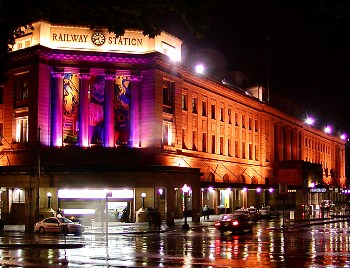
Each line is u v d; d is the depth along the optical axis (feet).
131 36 193.77
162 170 174.81
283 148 341.62
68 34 189.16
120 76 192.54
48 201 170.71
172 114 206.80
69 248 96.68
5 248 96.78
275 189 271.28
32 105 183.62
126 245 102.42
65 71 187.11
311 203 335.06
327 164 446.19
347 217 224.53
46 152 181.57
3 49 54.70
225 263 70.85
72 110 187.62
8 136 191.52
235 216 139.64
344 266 67.56
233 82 302.45
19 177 168.35
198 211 190.90
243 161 277.23
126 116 192.44
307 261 73.26
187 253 85.30
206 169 234.79
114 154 187.42
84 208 173.88
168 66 202.49
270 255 81.46
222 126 258.16
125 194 177.06
